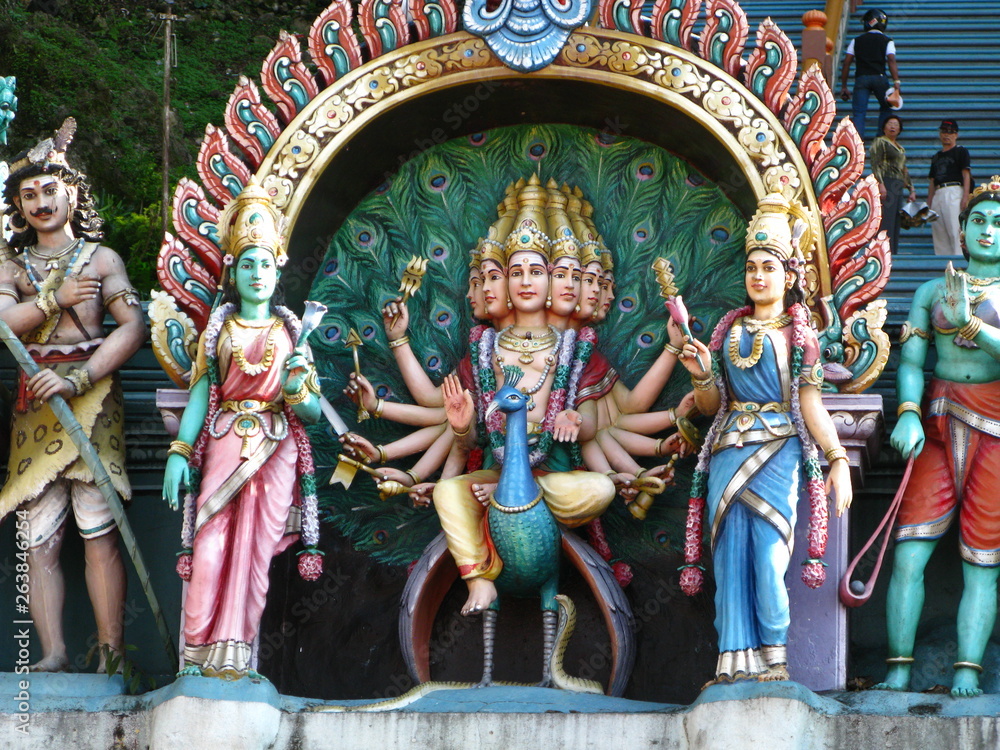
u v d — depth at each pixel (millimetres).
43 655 8727
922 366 8500
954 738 7461
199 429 8367
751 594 7855
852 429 8273
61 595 8797
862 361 8398
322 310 8484
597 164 9398
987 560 8125
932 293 8562
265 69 9148
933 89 14477
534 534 8297
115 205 17734
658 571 8859
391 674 8914
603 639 8797
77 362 8938
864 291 8484
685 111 8914
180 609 9258
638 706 7996
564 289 8945
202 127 20562
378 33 9172
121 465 8945
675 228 9250
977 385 8383
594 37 9000
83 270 9016
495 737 7777
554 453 8758
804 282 8328
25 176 9062
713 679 8148
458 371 9047
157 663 9156
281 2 23500
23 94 18594
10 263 9094
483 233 9414
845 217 8594
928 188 12938
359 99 9109
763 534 7871
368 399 8977
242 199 8602
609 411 8867
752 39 15703
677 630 8781
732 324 8281
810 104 8789
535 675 8797
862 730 7523
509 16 9070
